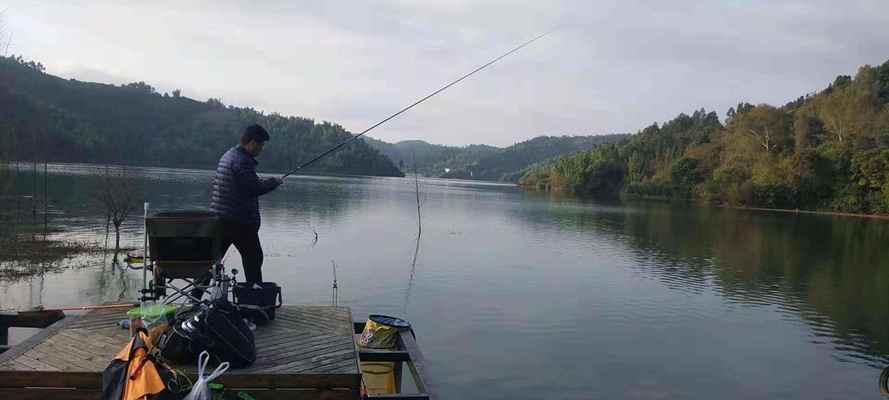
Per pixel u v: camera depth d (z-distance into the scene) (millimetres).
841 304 18734
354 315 14625
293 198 56969
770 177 71312
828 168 68125
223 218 5871
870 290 21281
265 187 6125
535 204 68125
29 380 4461
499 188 127688
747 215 59625
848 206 65125
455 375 11031
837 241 37875
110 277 16781
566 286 19625
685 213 60094
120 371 3896
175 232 5574
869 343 14406
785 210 69125
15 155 29375
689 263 26172
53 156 84625
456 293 17578
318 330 5812
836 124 76562
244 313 5828
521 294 17984
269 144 141250
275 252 23234
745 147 80812
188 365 4539
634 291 19359
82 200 38656
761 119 81500
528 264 23953
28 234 23906
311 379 4617
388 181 135375
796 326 15812
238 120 163875
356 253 24078
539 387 10656
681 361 12477
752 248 32656
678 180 91000
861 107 75250
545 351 12617
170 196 47219
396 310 15297
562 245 30906
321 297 16234
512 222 43312
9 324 6734
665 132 126188
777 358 13047
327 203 52531
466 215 48094
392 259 23188
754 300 18859
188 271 5672
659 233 38938
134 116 140750
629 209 64438
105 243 22484
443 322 14383
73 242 22422
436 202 64188
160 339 4391
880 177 63125
